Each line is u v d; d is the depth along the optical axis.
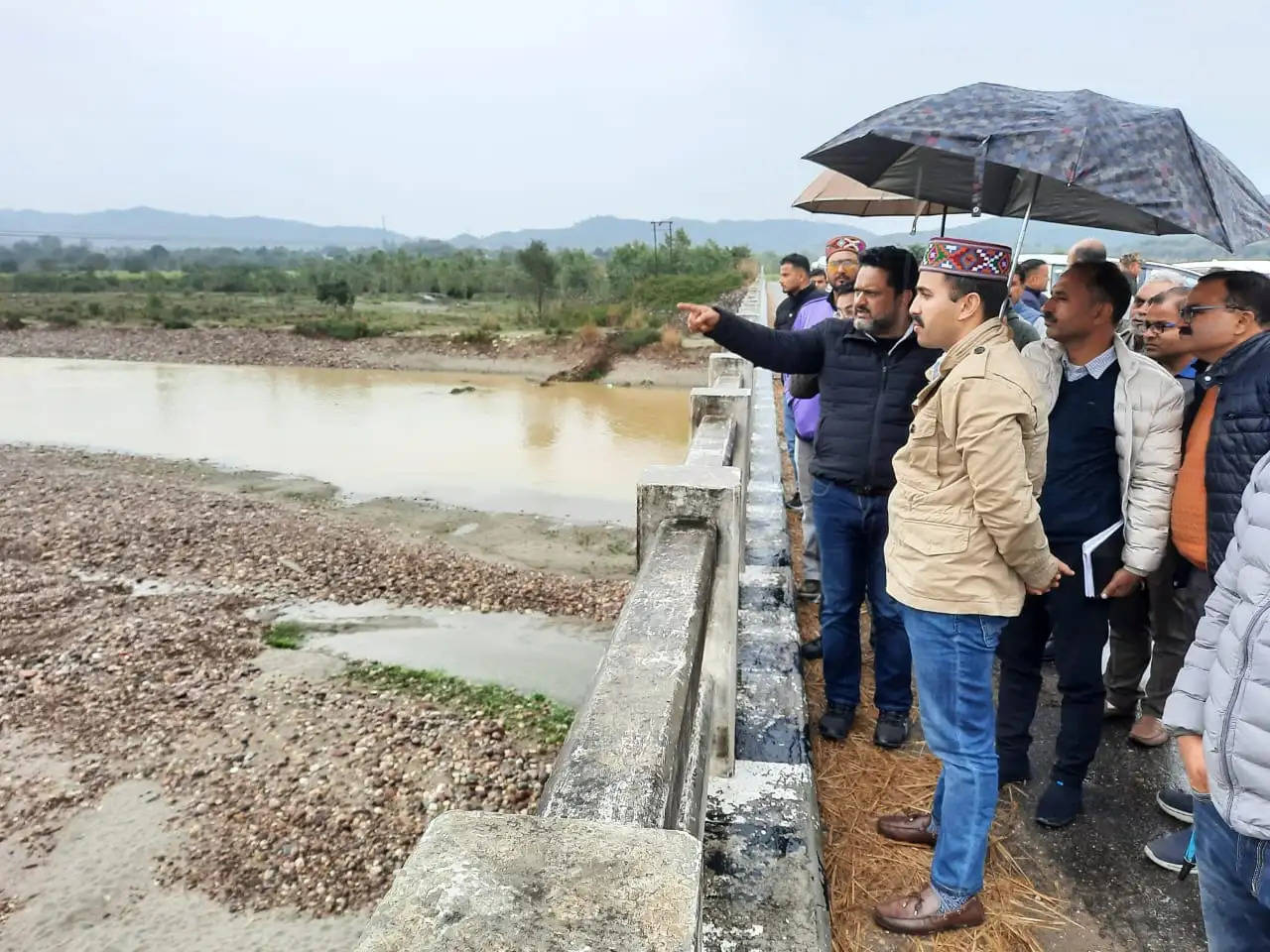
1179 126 2.02
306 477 15.11
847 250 3.79
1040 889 2.45
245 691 7.52
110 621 8.91
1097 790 2.91
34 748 6.71
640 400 22.92
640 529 2.68
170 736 6.83
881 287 2.84
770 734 3.09
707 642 2.65
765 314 15.11
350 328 31.73
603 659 1.79
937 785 2.54
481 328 31.03
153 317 35.78
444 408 21.89
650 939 0.85
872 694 3.62
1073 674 2.63
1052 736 3.26
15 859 5.56
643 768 1.38
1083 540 2.54
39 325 34.22
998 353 2.02
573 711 7.12
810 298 5.62
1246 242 1.96
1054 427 2.58
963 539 2.09
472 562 10.68
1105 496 2.54
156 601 9.46
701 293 34.75
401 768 6.33
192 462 16.25
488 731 6.80
